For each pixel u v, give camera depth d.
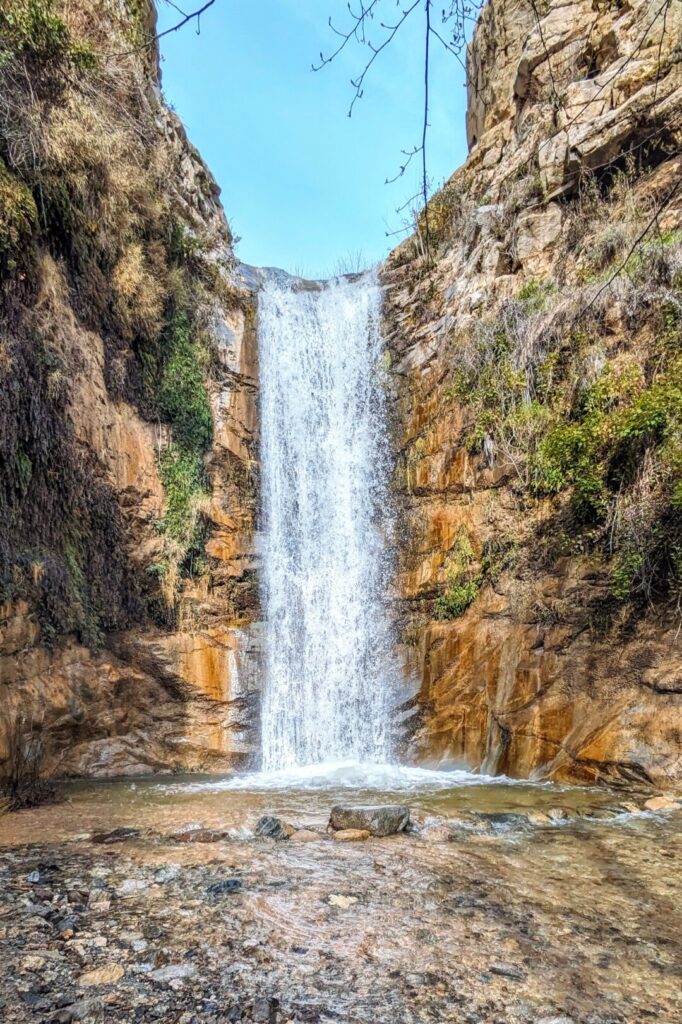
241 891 4.38
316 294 14.23
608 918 4.05
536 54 12.93
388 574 11.48
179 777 9.23
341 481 12.66
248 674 10.70
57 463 8.88
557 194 11.52
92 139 9.73
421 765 9.88
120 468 10.13
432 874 4.80
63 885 4.43
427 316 12.87
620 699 8.12
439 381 11.79
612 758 7.77
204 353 11.89
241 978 3.24
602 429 8.88
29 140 8.44
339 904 4.20
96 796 7.71
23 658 8.02
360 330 13.52
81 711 8.98
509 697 9.21
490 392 10.75
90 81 10.12
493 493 10.41
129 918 3.92
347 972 3.32
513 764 8.84
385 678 10.80
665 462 8.19
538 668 8.99
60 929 3.72
